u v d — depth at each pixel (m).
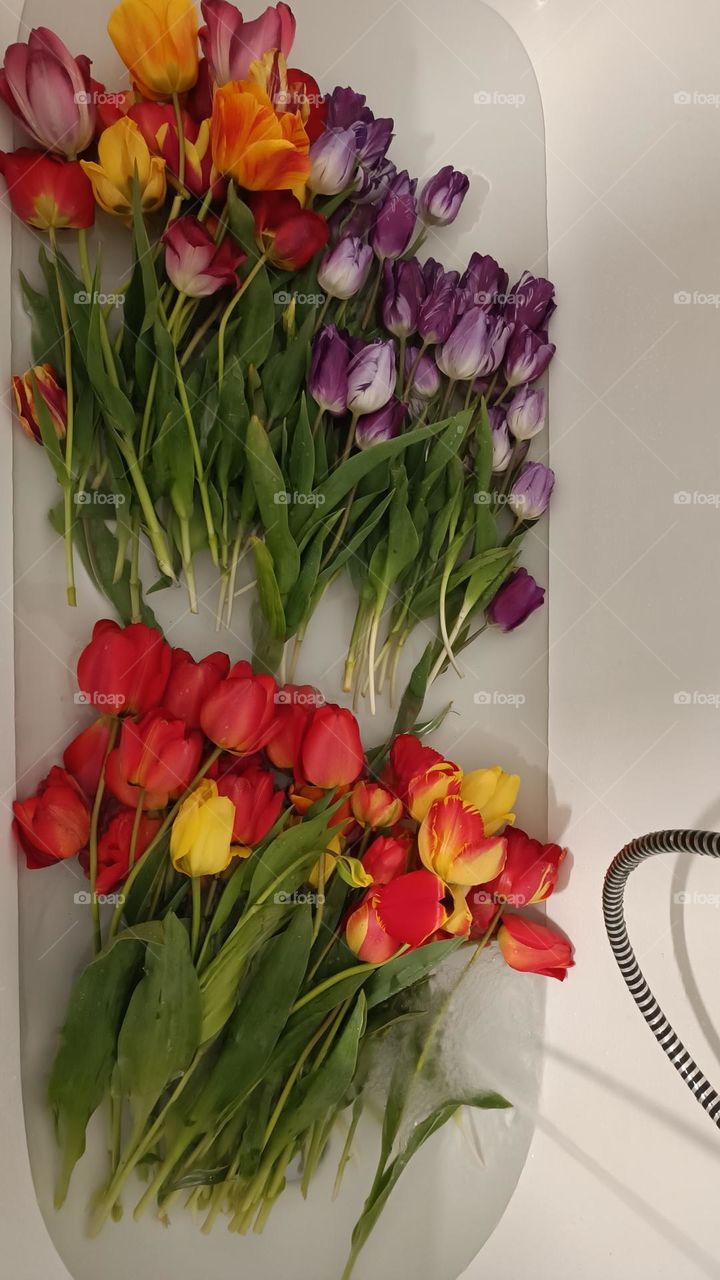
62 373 0.82
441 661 0.92
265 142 0.79
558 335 0.96
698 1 0.79
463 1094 0.90
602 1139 0.87
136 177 0.78
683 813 0.78
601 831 0.88
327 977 0.85
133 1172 0.83
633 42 0.87
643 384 0.85
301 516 0.85
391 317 0.88
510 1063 0.92
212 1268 0.84
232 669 0.84
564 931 0.93
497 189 0.95
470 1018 0.91
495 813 0.89
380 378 0.84
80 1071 0.81
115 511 0.83
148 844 0.81
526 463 0.92
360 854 0.87
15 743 0.82
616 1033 0.86
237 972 0.83
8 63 0.77
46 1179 0.82
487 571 0.92
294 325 0.86
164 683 0.81
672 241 0.81
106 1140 0.82
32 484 0.82
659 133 0.83
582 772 0.91
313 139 0.86
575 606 0.93
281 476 0.84
